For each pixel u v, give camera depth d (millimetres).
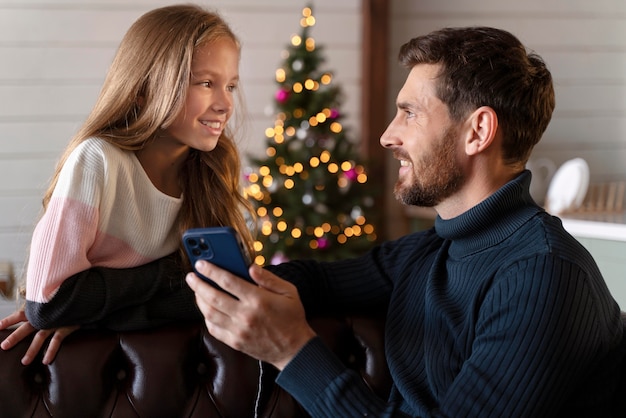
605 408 1289
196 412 1453
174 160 1539
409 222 4773
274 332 1118
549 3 4832
